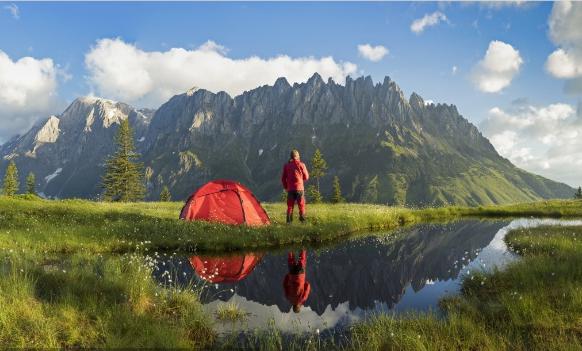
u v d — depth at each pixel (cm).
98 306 688
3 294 686
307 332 658
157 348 551
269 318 726
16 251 1088
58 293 742
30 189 12862
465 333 612
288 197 1850
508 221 2592
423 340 584
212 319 715
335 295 880
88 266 998
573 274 861
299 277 1043
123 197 9581
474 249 1458
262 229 1641
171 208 2719
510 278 912
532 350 545
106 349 543
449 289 923
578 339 570
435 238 1756
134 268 943
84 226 1642
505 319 667
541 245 1334
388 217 2319
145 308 731
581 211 3097
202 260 1240
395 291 910
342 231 1850
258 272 1090
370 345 582
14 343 554
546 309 668
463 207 3362
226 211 1833
